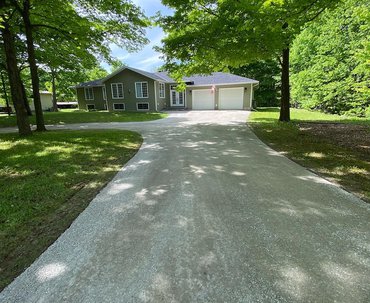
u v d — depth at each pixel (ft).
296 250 7.42
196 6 30.25
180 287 6.09
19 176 14.74
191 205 10.71
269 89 94.89
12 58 29.09
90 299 5.79
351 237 8.05
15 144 24.86
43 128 36.70
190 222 9.25
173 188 12.79
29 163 17.56
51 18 32.89
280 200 11.00
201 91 77.36
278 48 27.30
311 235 8.20
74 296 5.89
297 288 5.95
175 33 32.89
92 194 12.14
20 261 7.21
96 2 30.89
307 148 21.35
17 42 43.42
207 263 6.93
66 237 8.41
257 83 71.56
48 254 7.51
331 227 8.67
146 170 16.08
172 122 44.98
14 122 54.03
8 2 27.04
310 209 10.06
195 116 55.31
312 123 37.47
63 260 7.23
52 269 6.86
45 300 5.79
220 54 30.30
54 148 22.70
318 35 64.44
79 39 34.76
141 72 74.13
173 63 37.24
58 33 36.76
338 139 25.18
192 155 19.99
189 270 6.68
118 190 12.66
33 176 14.75
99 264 7.02
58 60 46.24
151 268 6.81
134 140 27.09
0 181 13.87
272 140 25.49
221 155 19.77
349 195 11.35
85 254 7.49
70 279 6.46
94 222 9.40
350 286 5.98
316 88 59.77
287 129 32.30
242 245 7.73
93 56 40.55
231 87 73.77
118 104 79.41
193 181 13.78
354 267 6.65
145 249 7.67
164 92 81.56
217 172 15.33
